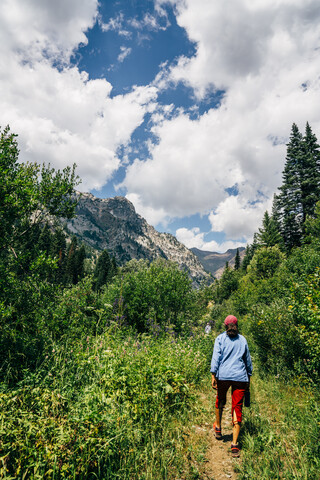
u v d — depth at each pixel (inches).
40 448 85.3
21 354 151.7
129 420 129.3
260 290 664.4
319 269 223.5
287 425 152.1
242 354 149.3
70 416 104.4
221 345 154.6
